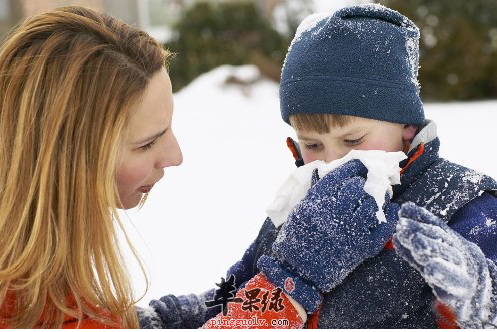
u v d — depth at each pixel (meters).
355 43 1.55
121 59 1.35
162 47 1.53
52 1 7.51
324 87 1.54
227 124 7.46
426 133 1.50
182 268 2.89
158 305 1.72
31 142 1.31
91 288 1.34
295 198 1.53
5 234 1.32
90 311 1.36
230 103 8.51
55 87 1.31
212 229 3.58
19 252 1.31
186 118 7.82
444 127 6.63
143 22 10.64
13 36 1.38
